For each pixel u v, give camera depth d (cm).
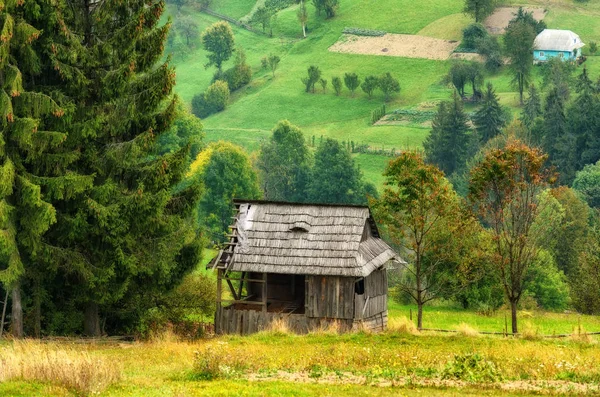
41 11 6719
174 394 3822
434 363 4847
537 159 7506
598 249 12812
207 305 7981
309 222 7438
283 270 7156
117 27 7338
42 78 7031
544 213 14750
